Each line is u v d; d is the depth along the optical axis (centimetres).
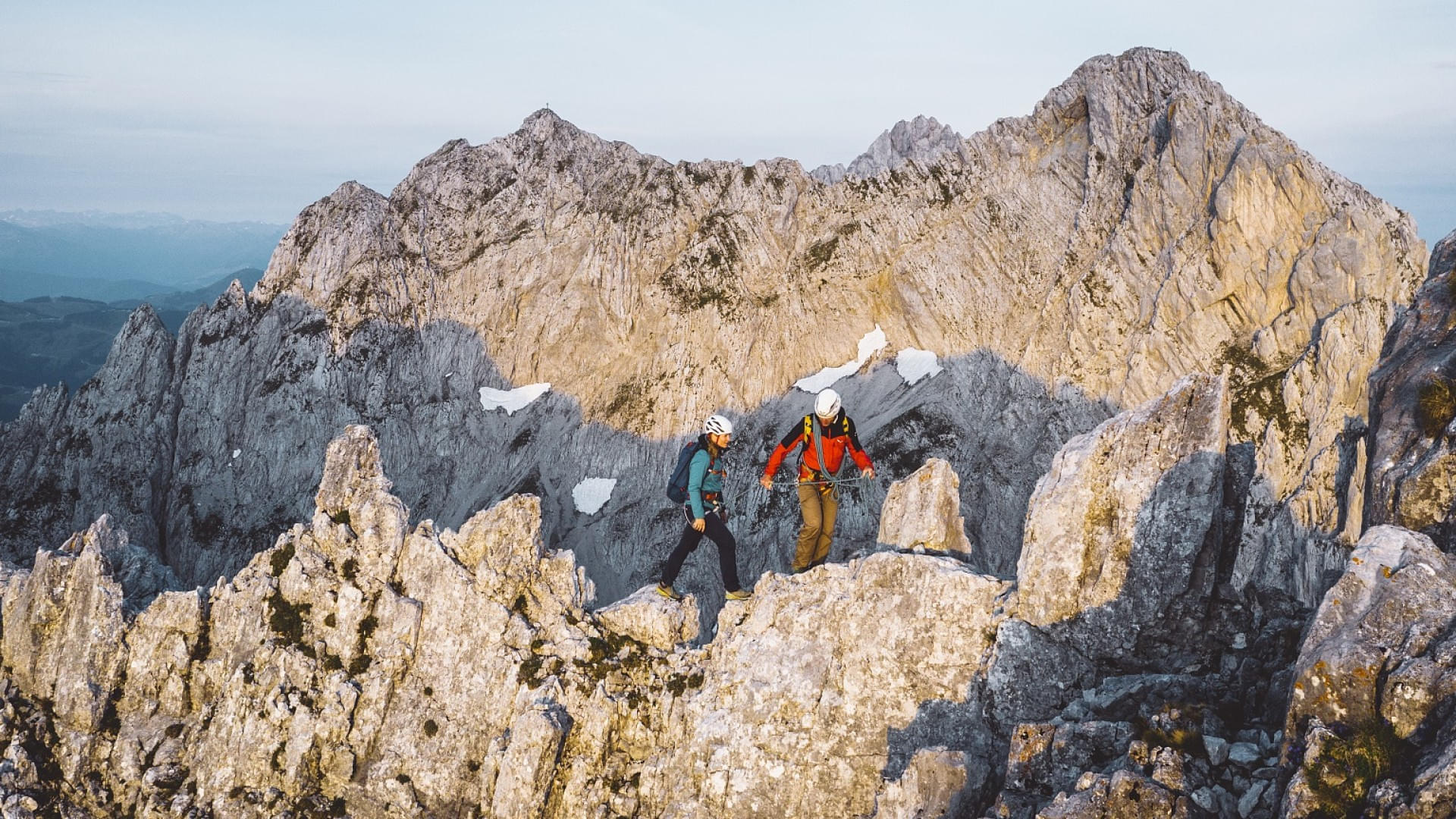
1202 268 7912
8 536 8550
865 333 9338
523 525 1845
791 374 9319
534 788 1606
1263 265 7700
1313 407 7031
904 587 1492
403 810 1711
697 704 1581
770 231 10175
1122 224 8575
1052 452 7988
